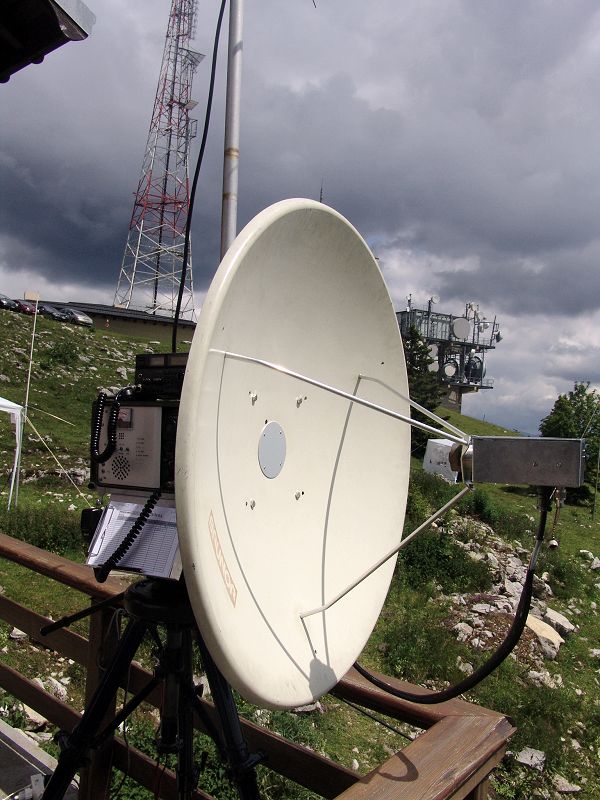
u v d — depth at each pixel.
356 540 1.74
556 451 1.17
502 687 6.62
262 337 1.37
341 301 1.60
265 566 1.39
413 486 13.16
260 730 1.87
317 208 1.34
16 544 2.53
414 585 9.14
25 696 2.50
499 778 5.14
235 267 1.12
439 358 45.94
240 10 2.64
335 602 1.51
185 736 1.57
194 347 1.05
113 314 42.88
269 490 1.46
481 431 38.91
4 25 2.10
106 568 1.34
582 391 23.97
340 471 1.71
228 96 2.64
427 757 1.40
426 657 6.87
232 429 1.28
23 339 26.69
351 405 1.72
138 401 1.41
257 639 1.24
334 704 5.59
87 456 15.29
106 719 2.03
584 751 5.90
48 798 1.45
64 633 2.34
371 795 1.27
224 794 3.09
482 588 9.48
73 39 2.09
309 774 1.76
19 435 11.24
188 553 1.00
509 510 16.59
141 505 1.42
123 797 2.70
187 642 1.53
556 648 7.88
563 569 11.23
